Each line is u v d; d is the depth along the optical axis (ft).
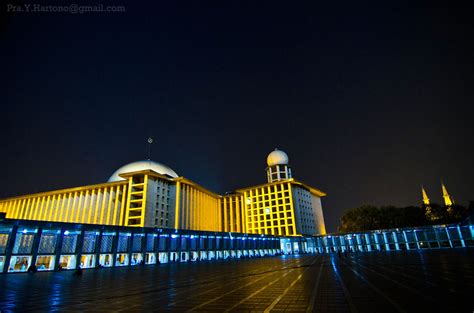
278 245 279.08
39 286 64.39
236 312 33.04
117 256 144.56
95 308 38.32
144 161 303.48
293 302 37.73
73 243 127.13
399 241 246.47
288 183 331.77
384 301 36.24
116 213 258.57
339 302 36.60
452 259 102.12
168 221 266.36
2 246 110.01
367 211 299.99
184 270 104.42
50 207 297.94
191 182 293.23
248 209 353.72
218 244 204.03
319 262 123.44
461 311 30.01
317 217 388.78
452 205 274.36
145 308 37.32
